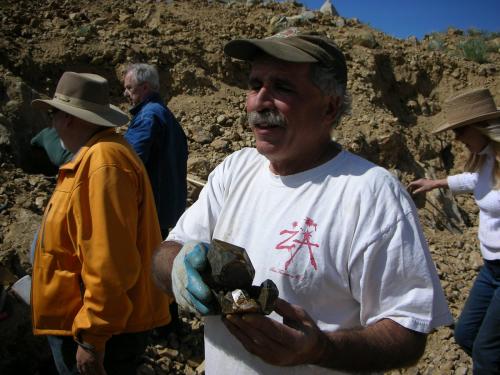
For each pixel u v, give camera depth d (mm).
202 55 7320
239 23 8414
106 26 7180
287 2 10281
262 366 1507
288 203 1531
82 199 2145
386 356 1305
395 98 8867
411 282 1368
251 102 1564
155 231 2414
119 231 2105
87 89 2416
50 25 6754
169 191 3574
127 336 2363
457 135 3254
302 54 1456
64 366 2314
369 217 1405
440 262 5422
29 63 5973
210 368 1644
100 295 2059
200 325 3910
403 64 9055
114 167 2168
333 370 1388
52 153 4152
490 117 3051
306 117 1518
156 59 6793
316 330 1226
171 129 3535
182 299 1281
